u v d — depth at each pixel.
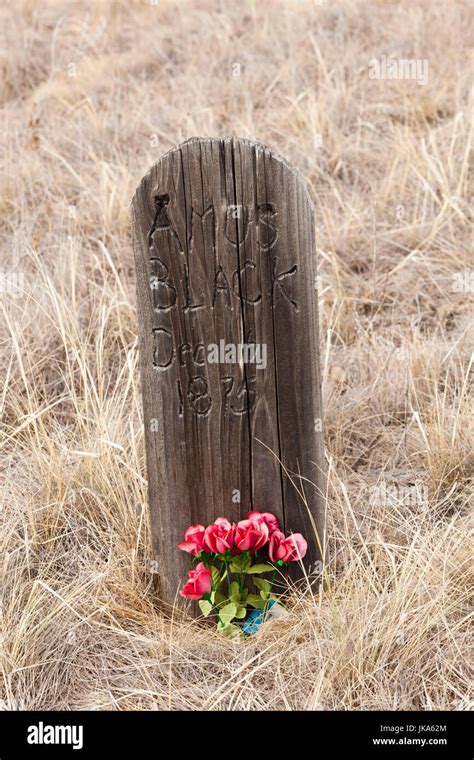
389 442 3.75
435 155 5.04
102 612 3.04
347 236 4.80
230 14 7.03
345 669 2.76
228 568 2.93
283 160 2.68
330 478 3.44
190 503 2.98
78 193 5.24
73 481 3.45
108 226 4.89
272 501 2.96
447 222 4.76
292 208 2.71
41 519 3.35
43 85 6.41
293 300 2.79
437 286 4.46
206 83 6.11
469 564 3.04
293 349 2.83
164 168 2.71
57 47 6.89
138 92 6.11
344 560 3.16
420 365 3.99
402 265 4.52
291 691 2.79
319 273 4.56
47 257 4.71
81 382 4.07
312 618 2.90
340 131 5.55
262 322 2.81
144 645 2.95
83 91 6.22
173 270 2.78
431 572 2.96
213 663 2.89
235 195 2.71
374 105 5.71
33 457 3.58
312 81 6.05
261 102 5.93
